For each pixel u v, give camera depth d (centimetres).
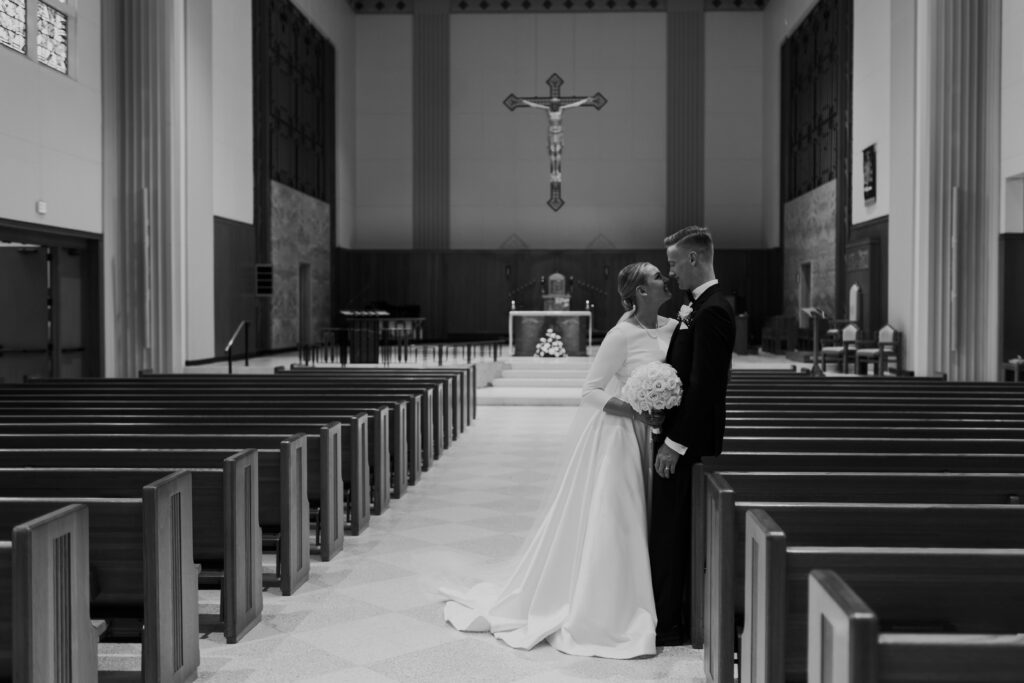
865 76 1856
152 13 1337
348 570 527
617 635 394
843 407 688
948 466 427
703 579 397
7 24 1123
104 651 405
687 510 398
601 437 411
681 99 2669
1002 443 471
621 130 2680
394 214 2716
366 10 2708
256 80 1981
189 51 1638
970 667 181
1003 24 1309
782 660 262
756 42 2662
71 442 509
